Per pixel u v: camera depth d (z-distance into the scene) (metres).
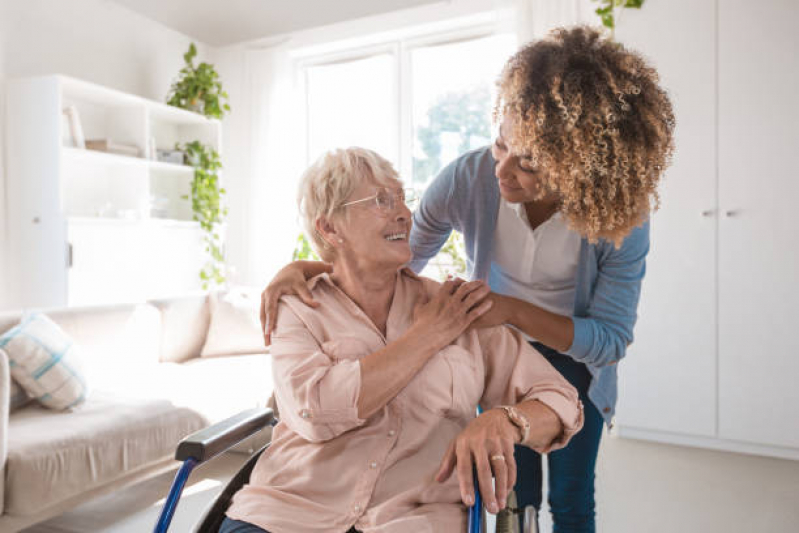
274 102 4.50
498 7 3.57
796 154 2.61
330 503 0.93
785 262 2.64
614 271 1.15
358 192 1.03
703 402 2.82
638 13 2.89
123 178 3.86
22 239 3.32
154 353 2.85
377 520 0.88
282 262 4.49
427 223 1.39
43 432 1.80
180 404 2.22
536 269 1.25
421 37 4.12
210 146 4.41
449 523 0.88
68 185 3.64
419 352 0.92
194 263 4.21
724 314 2.77
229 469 2.61
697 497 2.29
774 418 2.69
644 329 2.94
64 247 3.22
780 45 2.62
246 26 4.36
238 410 2.39
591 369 1.22
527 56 0.95
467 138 4.01
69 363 2.11
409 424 0.98
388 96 4.27
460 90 4.02
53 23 3.59
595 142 0.86
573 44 0.93
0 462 1.59
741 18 2.69
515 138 0.91
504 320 1.03
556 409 0.94
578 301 1.19
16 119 3.31
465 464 0.82
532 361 1.03
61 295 3.23
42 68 3.53
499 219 1.24
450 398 0.99
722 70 2.73
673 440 2.91
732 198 2.73
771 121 2.65
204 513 0.99
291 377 0.94
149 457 2.02
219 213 4.40
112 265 3.52
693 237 2.82
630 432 3.01
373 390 0.88
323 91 4.51
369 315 1.08
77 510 2.20
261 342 3.17
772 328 2.68
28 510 1.64
